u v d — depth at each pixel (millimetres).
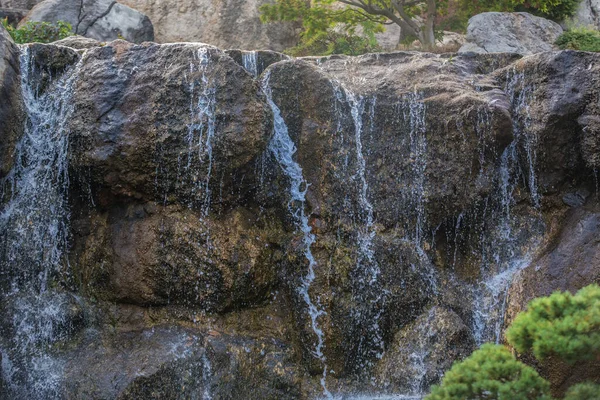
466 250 8562
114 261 7840
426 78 8812
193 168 7848
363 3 13844
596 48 12703
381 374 7805
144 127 7801
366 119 8594
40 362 7309
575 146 8281
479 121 8297
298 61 8578
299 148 8453
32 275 7836
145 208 7898
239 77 7988
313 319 7887
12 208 7887
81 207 8109
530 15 13172
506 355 4723
